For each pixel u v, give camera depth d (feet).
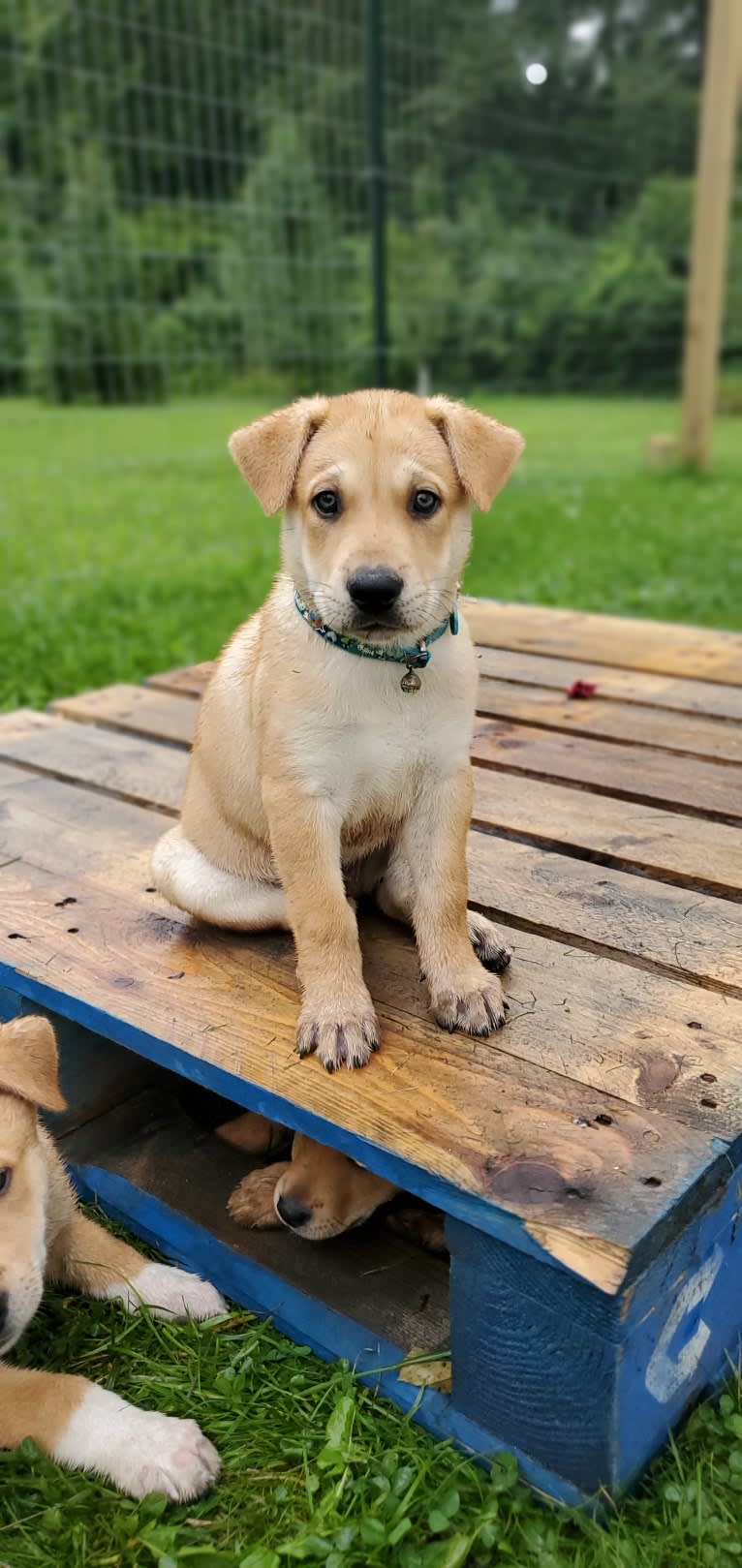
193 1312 1.72
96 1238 1.81
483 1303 1.38
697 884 2.06
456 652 1.72
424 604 1.60
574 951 1.87
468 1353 1.41
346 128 8.64
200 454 8.48
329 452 1.68
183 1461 1.46
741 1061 1.56
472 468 1.70
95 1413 1.52
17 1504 1.47
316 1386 1.56
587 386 16.03
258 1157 1.99
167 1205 1.87
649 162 16.08
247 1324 1.70
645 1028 1.65
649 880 2.08
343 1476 1.42
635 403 14.88
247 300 8.97
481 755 2.65
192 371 9.45
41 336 10.16
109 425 9.73
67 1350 1.69
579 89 15.52
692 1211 1.35
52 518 6.94
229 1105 2.15
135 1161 1.99
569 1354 1.32
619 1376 1.29
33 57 7.00
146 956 1.93
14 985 1.94
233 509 7.18
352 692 1.65
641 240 16.11
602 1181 1.34
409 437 1.68
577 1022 1.67
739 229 15.02
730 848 2.16
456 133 13.30
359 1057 1.59
